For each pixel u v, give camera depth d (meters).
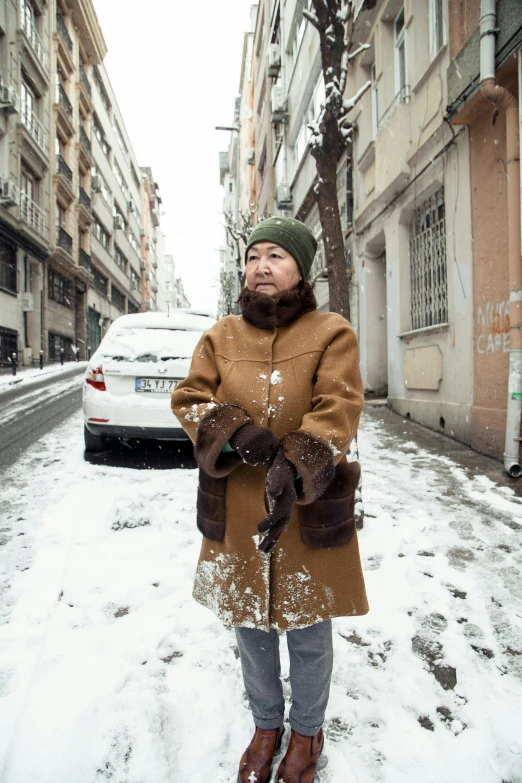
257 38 25.86
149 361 4.82
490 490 4.05
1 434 6.52
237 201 39.66
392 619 2.22
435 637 2.10
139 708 1.61
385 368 9.88
